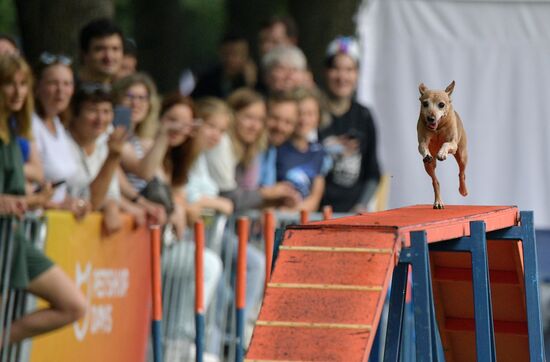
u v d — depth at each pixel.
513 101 30.53
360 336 10.84
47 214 17.92
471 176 30.41
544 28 30.33
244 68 33.28
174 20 49.16
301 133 26.33
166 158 22.56
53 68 19.72
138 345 20.72
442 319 15.71
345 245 11.63
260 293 23.83
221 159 24.31
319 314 11.12
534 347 14.63
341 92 28.11
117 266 19.84
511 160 30.48
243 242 17.36
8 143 17.91
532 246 14.63
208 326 22.47
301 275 11.48
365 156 28.20
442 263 15.22
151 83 22.55
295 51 28.47
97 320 19.41
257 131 25.56
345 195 27.83
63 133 20.27
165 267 21.27
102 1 29.16
